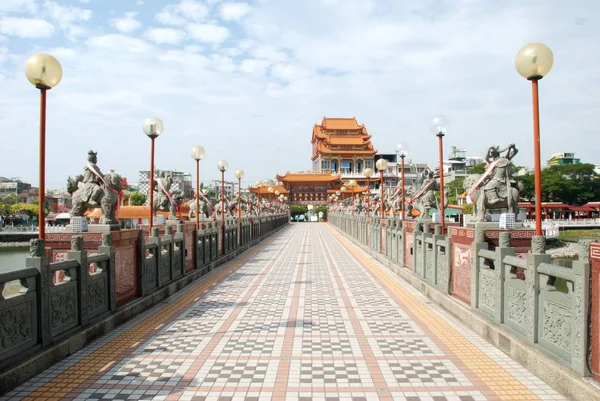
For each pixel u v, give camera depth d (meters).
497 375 5.97
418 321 8.92
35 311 6.13
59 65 6.75
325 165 104.06
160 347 7.25
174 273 12.62
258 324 8.75
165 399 5.32
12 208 63.69
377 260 19.95
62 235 9.97
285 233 45.38
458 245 9.50
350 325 8.66
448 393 5.44
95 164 11.38
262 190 83.38
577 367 5.02
